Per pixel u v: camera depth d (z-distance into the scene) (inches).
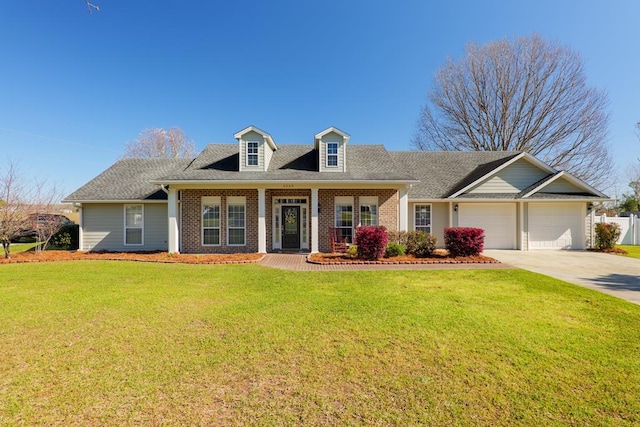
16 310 209.5
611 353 146.3
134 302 229.5
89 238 556.7
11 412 101.4
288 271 356.8
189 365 133.8
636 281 308.0
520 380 122.6
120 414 100.9
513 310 210.8
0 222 456.4
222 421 97.9
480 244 448.5
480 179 575.2
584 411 103.5
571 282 302.7
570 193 572.7
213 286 282.2
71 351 147.3
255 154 542.6
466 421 98.2
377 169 551.5
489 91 994.7
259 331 172.6
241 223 535.5
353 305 221.6
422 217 600.1
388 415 101.0
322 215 538.6
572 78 905.5
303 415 101.0
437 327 178.7
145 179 608.7
